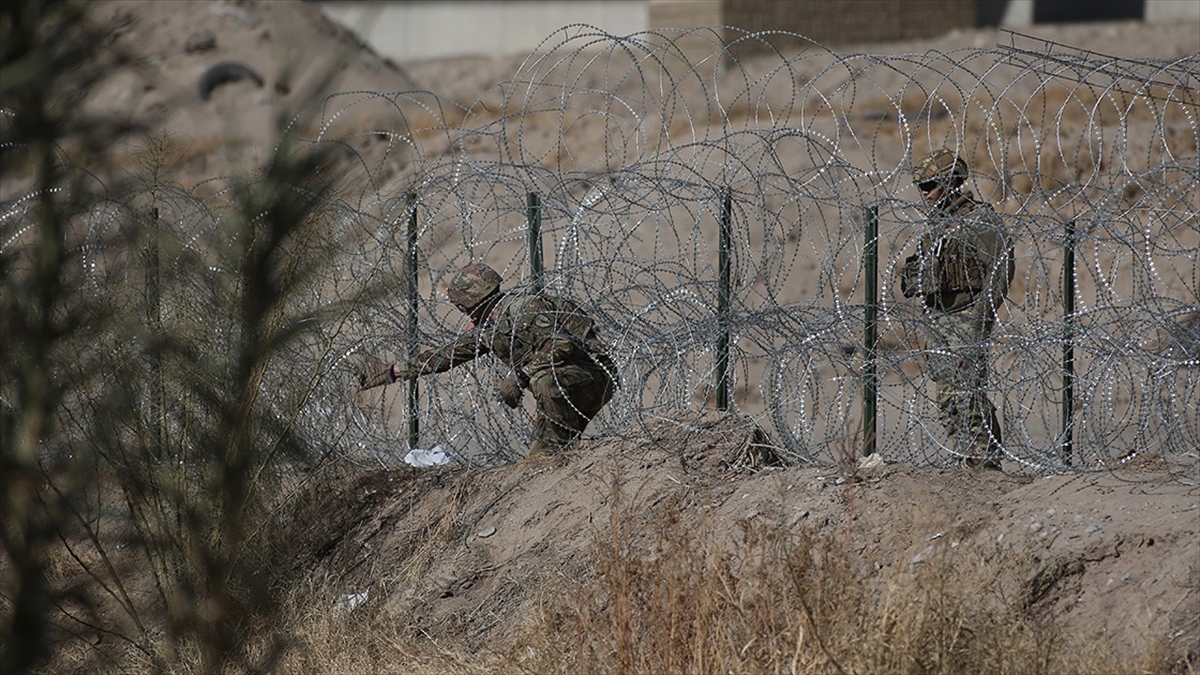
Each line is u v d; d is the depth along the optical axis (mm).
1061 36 138000
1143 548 19562
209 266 18891
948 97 96688
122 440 20328
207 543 16562
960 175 27547
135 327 17094
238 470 13953
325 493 26703
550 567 23672
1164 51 130375
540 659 20172
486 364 30000
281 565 24281
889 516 22156
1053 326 24250
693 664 17703
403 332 28922
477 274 28281
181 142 13148
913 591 17922
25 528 11672
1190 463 22828
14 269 11352
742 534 22516
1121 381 24656
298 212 11438
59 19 10039
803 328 26656
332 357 25828
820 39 131125
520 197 30828
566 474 26250
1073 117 85125
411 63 148500
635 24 144125
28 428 11438
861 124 87000
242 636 17984
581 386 27812
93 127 10250
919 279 27094
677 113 99188
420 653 22344
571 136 81625
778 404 25734
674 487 24562
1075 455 25328
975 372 26078
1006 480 23578
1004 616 18250
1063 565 19844
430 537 25672
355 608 23906
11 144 10391
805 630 17438
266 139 10508
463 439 31797
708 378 29547
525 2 149875
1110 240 24781
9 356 11422
